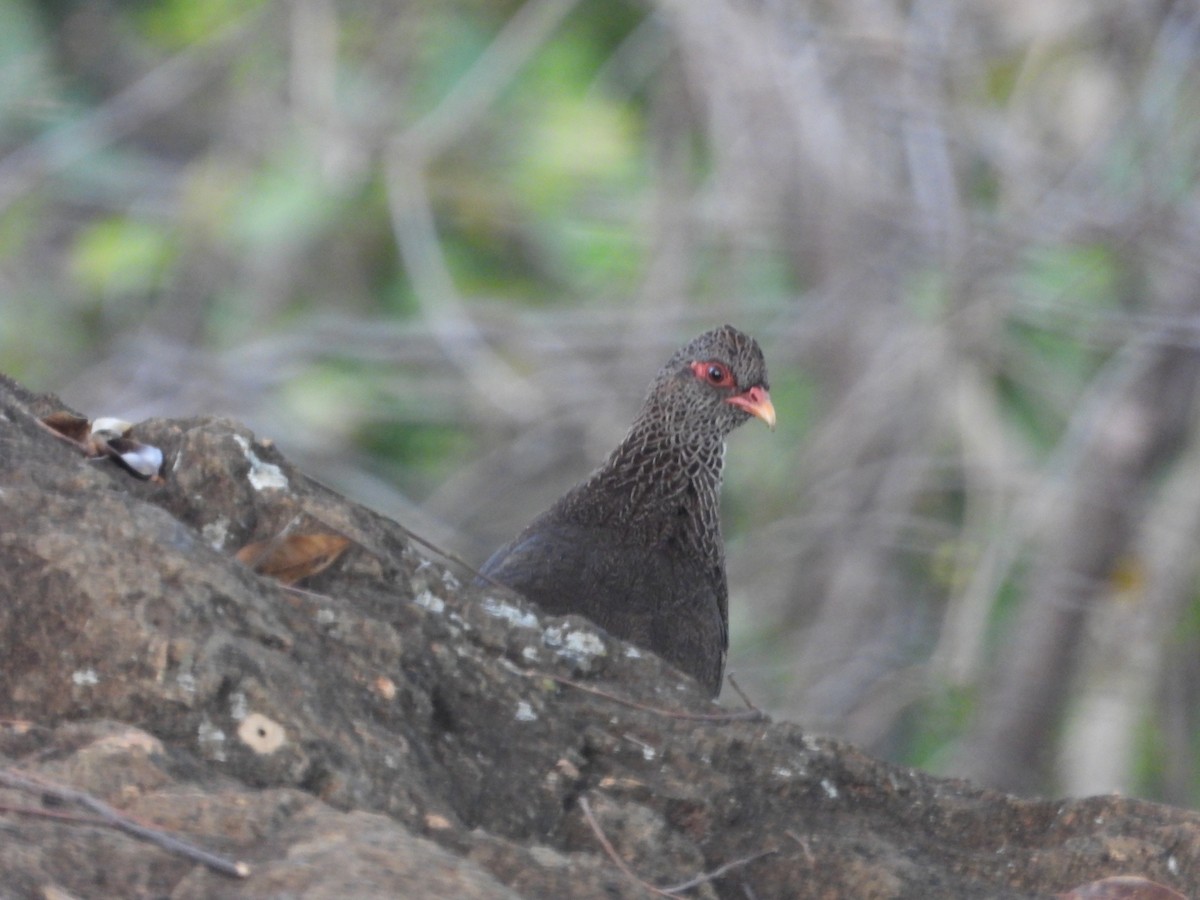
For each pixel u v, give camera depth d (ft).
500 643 18.60
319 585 18.06
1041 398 52.42
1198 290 46.26
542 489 53.98
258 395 53.36
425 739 16.76
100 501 16.05
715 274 53.21
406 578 18.51
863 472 49.11
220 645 15.23
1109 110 48.70
